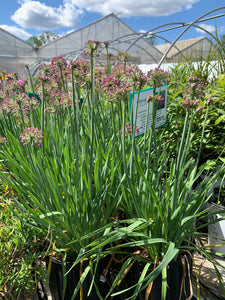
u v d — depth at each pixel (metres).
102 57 16.75
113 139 2.00
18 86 2.15
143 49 18.53
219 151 2.46
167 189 1.38
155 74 1.48
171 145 2.78
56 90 2.17
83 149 1.83
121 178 1.82
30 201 1.73
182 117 2.71
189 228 1.57
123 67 1.99
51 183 1.55
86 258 1.53
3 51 20.00
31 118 2.25
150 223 1.42
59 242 1.57
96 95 2.28
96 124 2.18
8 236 1.68
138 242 1.35
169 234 1.49
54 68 1.90
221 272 1.98
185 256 1.54
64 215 1.54
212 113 2.46
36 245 1.76
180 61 3.96
